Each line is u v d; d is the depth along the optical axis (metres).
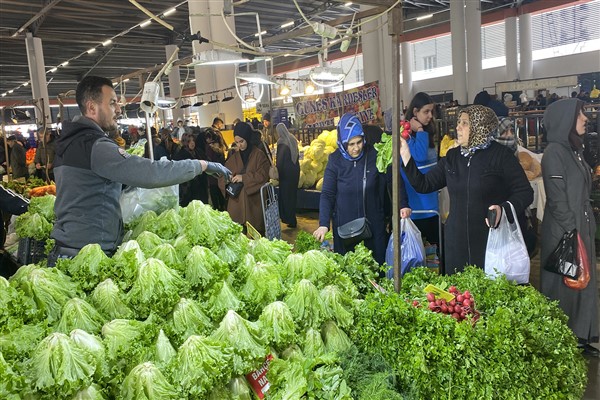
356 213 3.49
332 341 1.75
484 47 22.05
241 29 20.03
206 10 10.78
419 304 1.88
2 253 3.20
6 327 1.50
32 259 2.83
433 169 3.19
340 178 3.53
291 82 28.28
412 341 1.66
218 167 2.42
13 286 1.71
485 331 1.70
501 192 2.93
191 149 8.62
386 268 2.42
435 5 20.61
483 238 2.95
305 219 8.45
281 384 1.50
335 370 1.55
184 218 2.27
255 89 17.16
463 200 2.99
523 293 2.23
